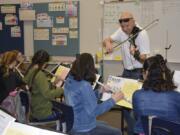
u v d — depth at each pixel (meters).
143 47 3.54
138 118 2.20
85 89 2.38
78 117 2.42
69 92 2.48
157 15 4.52
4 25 5.58
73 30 5.18
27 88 3.17
